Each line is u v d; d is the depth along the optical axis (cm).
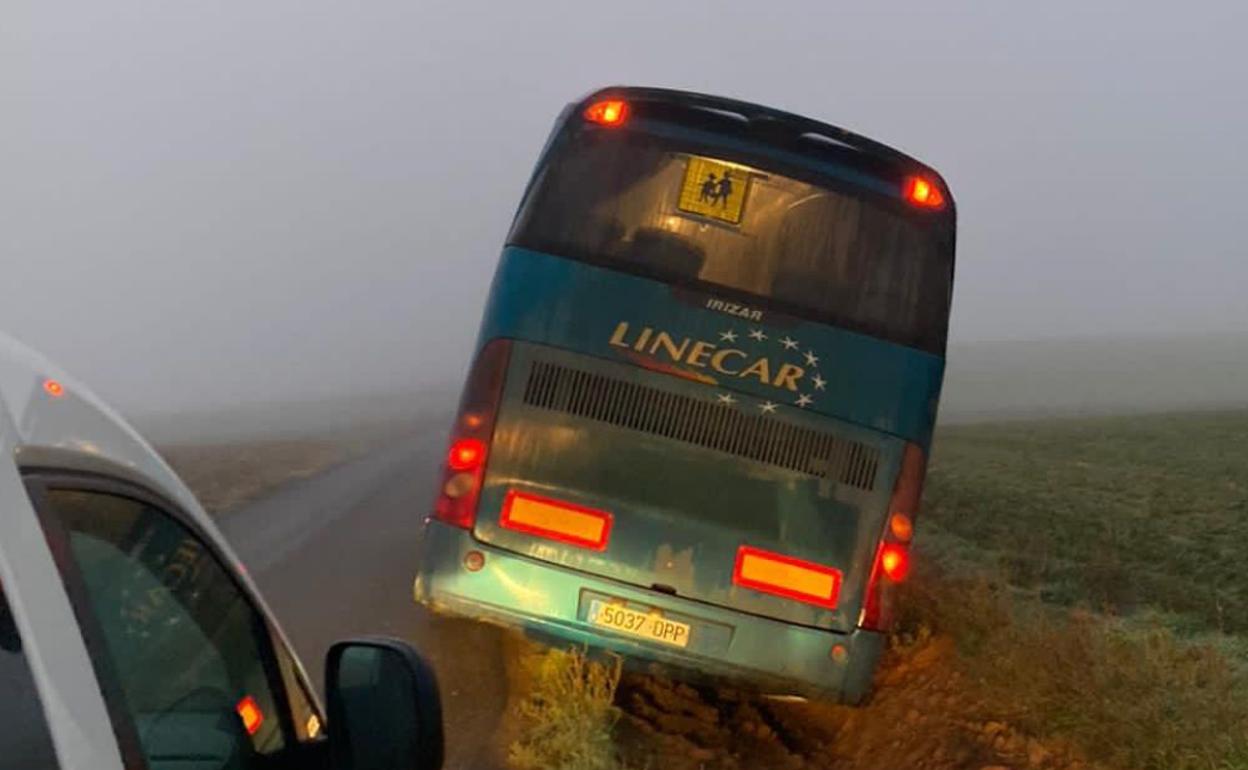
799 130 882
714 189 876
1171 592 1588
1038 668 952
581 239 873
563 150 878
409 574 1457
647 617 862
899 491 869
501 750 843
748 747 956
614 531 860
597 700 871
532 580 862
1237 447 4550
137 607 262
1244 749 782
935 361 876
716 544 861
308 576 1421
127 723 212
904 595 1336
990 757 864
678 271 871
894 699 1044
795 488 863
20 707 181
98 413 261
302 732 361
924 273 882
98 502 242
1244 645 1227
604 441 862
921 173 886
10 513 195
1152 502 2778
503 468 863
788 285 874
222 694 304
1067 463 3897
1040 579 1703
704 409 862
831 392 867
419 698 296
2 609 185
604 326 863
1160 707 848
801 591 862
